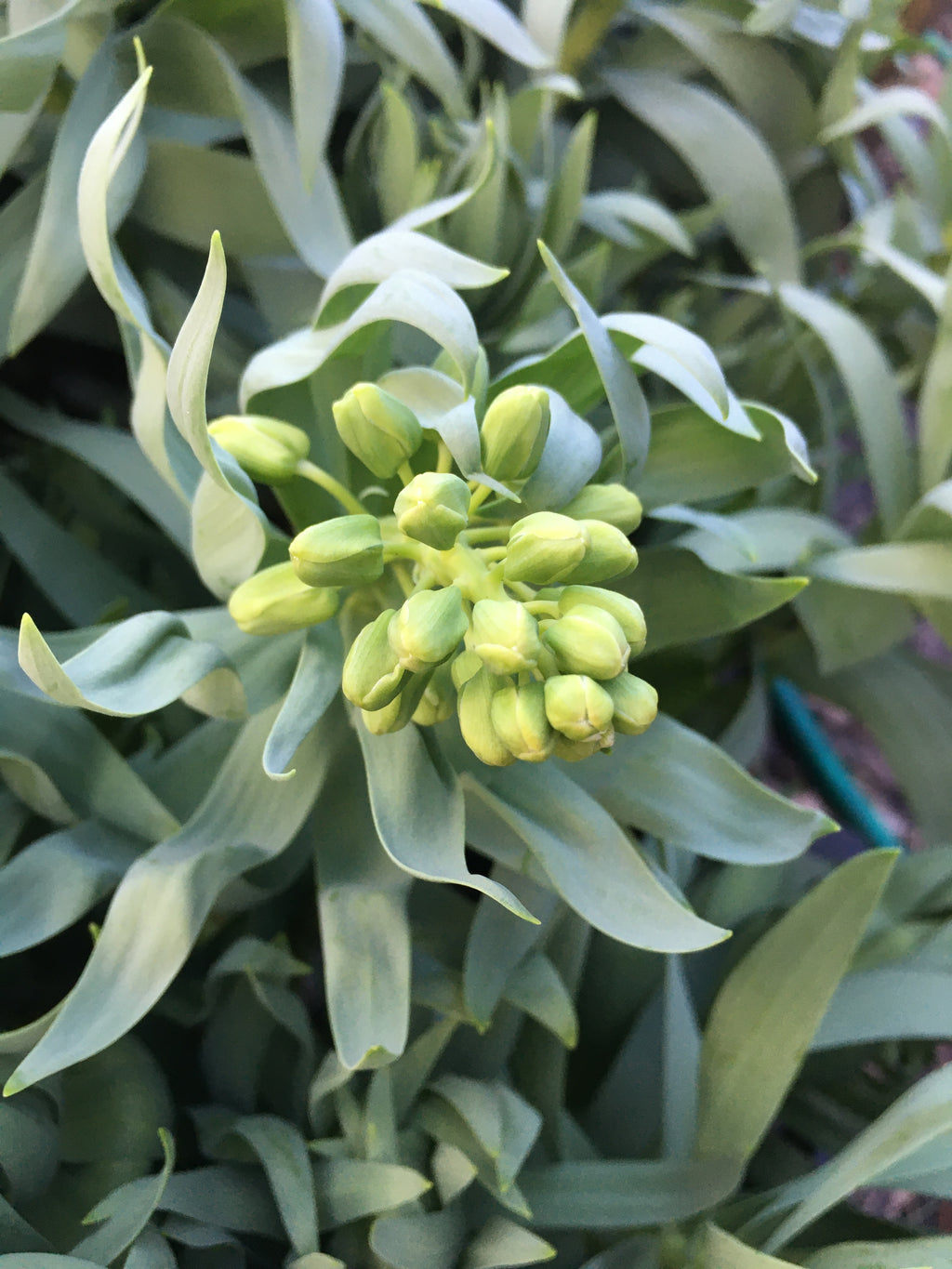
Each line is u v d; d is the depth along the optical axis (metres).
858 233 0.38
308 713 0.24
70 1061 0.24
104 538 0.36
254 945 0.28
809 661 0.40
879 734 0.39
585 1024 0.33
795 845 0.27
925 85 0.58
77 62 0.30
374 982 0.26
